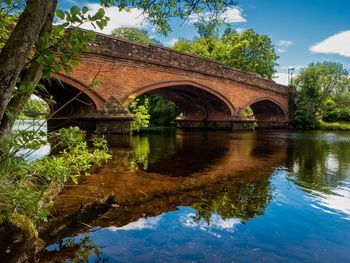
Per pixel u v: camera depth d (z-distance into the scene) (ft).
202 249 8.70
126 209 11.82
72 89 41.57
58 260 7.66
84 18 6.73
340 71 111.14
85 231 9.61
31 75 7.36
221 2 13.83
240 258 8.27
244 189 15.92
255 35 110.42
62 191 13.37
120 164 22.27
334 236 9.99
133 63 47.83
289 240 9.57
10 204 7.18
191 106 86.02
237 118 74.59
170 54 54.80
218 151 32.53
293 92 104.22
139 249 8.52
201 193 14.78
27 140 7.72
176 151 31.78
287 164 24.73
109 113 43.47
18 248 6.75
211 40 126.11
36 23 6.14
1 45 10.96
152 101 115.03
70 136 8.36
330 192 15.67
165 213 11.62
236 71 73.77
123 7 13.66
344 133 78.69
